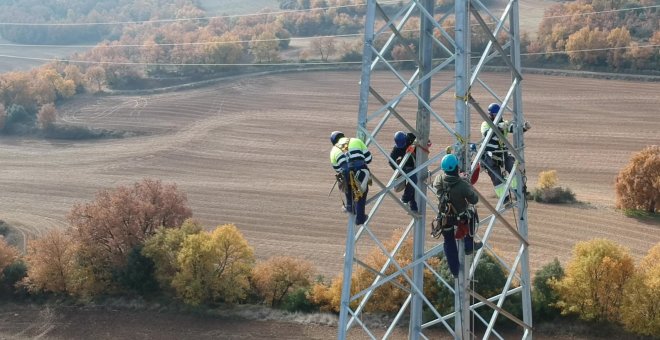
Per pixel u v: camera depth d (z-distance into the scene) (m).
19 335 46.84
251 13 153.50
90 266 51.44
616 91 88.31
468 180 13.02
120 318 48.22
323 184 75.00
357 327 43.12
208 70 112.19
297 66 110.69
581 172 71.31
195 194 73.88
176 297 49.91
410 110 89.88
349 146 14.02
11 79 104.38
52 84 106.50
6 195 77.44
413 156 15.45
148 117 99.44
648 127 79.62
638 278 39.09
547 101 87.81
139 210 52.56
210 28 134.88
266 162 82.75
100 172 83.81
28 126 98.88
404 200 15.29
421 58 14.52
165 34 131.00
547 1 123.12
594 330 40.88
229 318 46.75
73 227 55.12
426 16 13.40
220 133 92.12
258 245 59.56
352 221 14.20
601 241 41.38
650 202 58.06
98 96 108.56
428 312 42.34
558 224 57.09
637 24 100.12
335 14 130.38
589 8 107.25
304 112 96.06
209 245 47.12
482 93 89.38
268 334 44.28
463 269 13.24
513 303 41.34
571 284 40.75
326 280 51.75
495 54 14.71
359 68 107.69
